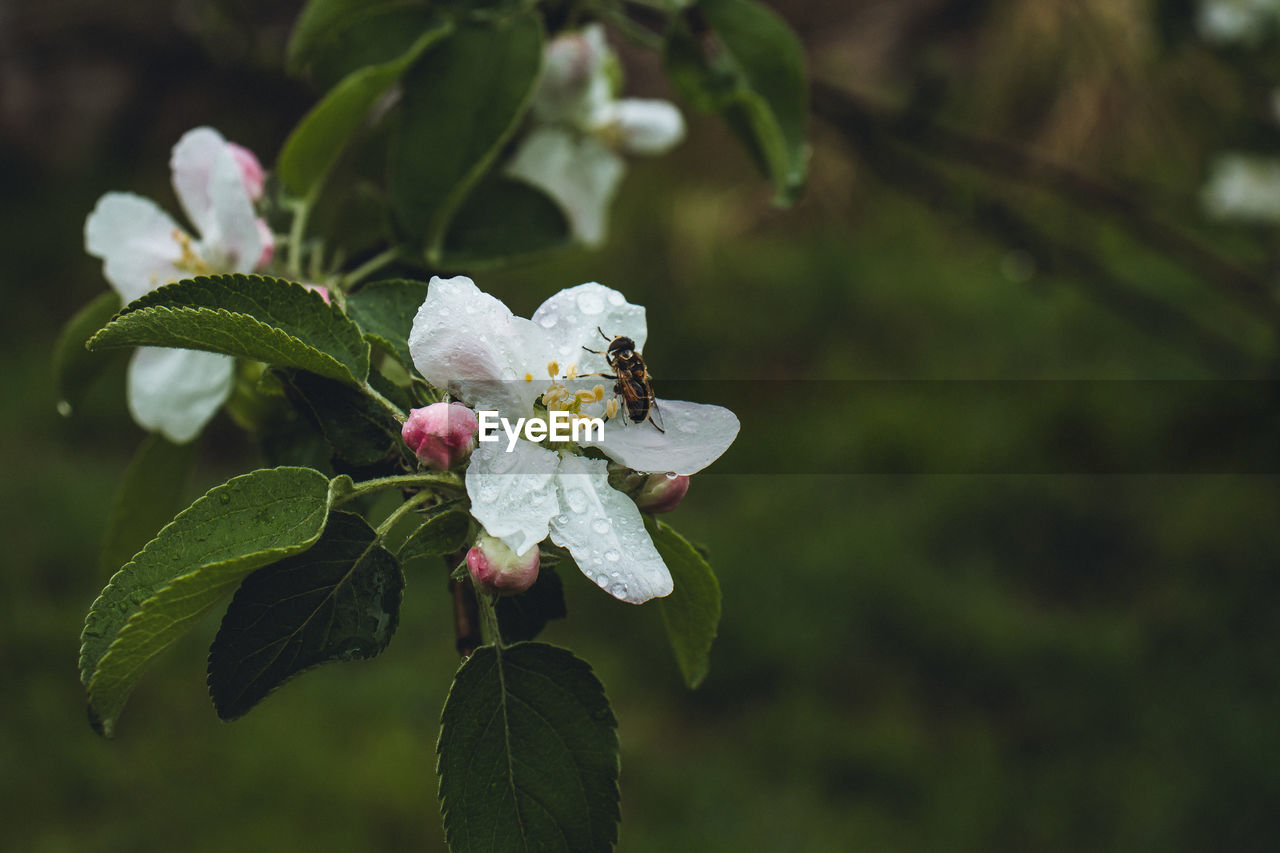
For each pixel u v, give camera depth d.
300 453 1.28
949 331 6.68
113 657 0.83
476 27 1.48
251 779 3.80
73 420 5.91
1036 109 5.70
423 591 4.64
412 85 1.46
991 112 5.79
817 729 4.25
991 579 5.13
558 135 1.83
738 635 4.68
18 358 6.38
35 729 3.97
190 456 1.39
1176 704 4.35
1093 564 5.23
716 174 7.13
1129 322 6.41
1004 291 6.86
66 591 4.72
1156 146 5.40
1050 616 4.89
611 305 1.01
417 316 0.95
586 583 4.79
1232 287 3.77
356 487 0.91
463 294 0.96
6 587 4.65
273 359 0.97
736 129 1.77
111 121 6.60
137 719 4.05
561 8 1.77
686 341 6.61
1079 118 5.44
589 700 0.94
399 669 4.34
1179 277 6.33
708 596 1.04
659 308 6.71
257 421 1.31
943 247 7.11
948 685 4.56
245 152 1.33
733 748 4.22
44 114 6.86
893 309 6.77
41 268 6.89
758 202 7.05
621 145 1.89
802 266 6.87
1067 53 5.48
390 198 1.43
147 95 4.12
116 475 5.50
